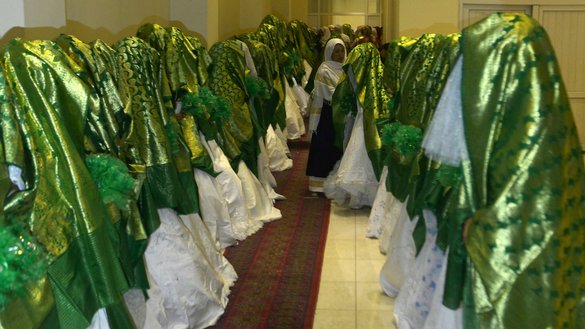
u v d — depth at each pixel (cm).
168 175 374
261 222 597
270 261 507
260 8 1107
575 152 254
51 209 253
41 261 231
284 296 442
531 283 249
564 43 758
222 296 426
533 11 744
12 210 239
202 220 454
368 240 559
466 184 265
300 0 1599
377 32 1139
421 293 344
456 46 285
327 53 677
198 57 510
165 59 475
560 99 252
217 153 540
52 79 281
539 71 252
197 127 498
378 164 575
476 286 265
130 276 308
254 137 614
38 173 251
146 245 320
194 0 691
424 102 412
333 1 1655
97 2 509
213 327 397
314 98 675
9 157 242
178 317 376
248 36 843
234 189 552
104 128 314
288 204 672
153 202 346
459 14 733
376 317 410
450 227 274
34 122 260
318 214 636
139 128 371
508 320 252
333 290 452
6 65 265
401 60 496
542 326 250
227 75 595
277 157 829
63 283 250
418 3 679
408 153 411
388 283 437
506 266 250
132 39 389
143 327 336
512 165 250
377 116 584
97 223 266
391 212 504
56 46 296
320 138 679
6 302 216
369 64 607
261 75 731
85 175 268
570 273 255
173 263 376
